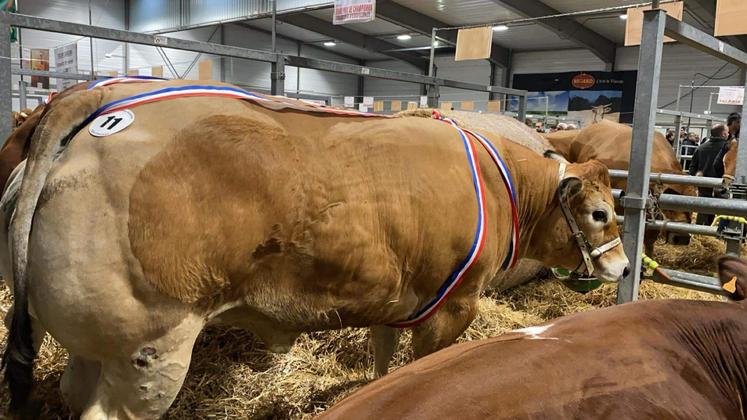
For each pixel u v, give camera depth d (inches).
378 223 78.6
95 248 60.3
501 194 94.0
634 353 43.8
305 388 114.0
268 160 69.4
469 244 87.4
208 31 688.4
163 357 65.4
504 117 174.2
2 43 114.7
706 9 433.1
